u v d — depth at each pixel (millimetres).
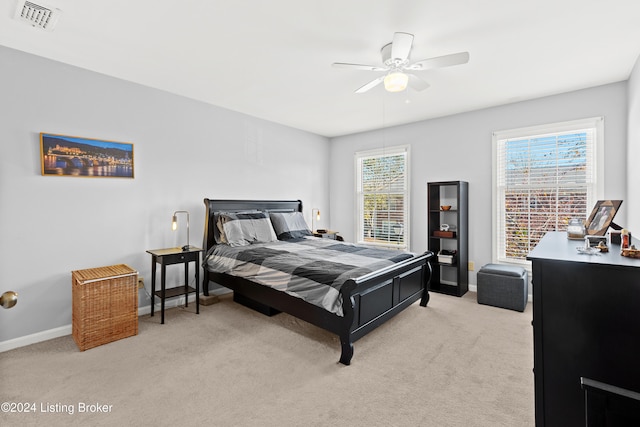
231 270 3314
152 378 2125
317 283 2512
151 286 3277
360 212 5480
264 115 4410
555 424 1316
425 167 4621
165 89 3441
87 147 2938
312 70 2910
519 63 2746
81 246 2922
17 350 2514
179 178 3650
